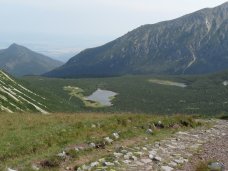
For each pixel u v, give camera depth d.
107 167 19.27
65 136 26.33
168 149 25.38
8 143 23.44
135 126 32.16
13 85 157.75
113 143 25.45
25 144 23.30
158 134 30.55
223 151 26.36
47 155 20.83
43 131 27.66
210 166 21.53
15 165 18.84
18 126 31.16
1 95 112.94
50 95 197.75
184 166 21.44
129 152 22.97
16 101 117.56
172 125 35.66
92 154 22.19
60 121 34.59
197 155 24.55
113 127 30.70
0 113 45.47
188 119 39.47
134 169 19.59
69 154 21.28
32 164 18.94
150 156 22.58
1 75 164.75
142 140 27.44
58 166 19.22
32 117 38.84
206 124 39.94
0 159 20.34
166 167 20.61
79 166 19.22
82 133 27.58
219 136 33.00
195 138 30.81
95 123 31.34
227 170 20.86
